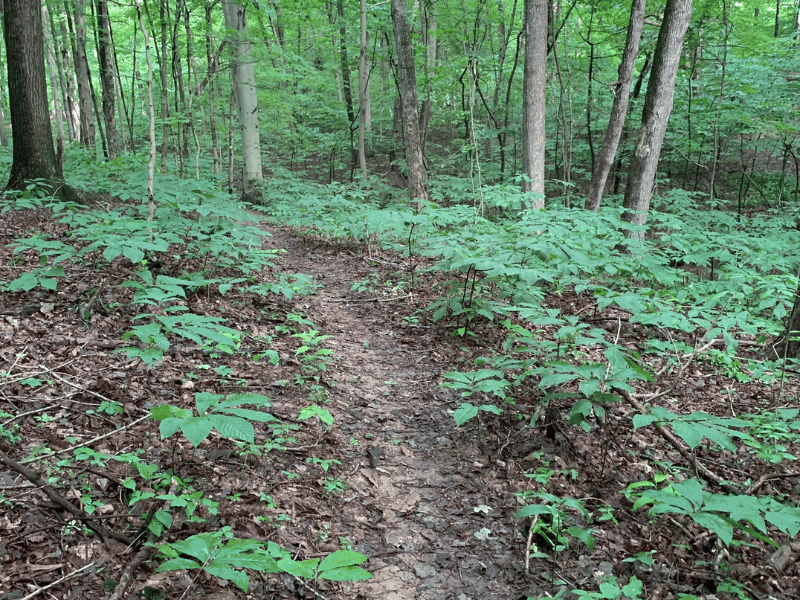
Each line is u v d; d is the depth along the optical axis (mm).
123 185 8750
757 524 2082
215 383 4262
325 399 4535
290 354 5195
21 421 3258
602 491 3592
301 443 3816
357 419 4371
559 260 6145
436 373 5363
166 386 4027
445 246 5871
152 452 3246
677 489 2293
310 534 2988
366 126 22312
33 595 2168
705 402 5074
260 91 15984
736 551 3041
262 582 2557
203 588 2430
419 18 19328
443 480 3715
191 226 6715
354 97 23422
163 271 6285
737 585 2684
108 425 3422
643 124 9750
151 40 18078
